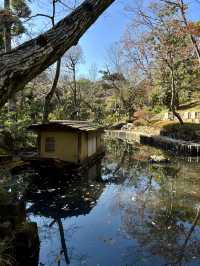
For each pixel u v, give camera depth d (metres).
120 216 7.85
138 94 42.53
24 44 1.89
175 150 20.61
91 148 15.42
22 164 11.16
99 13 2.15
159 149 22.55
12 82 1.76
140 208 8.53
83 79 47.97
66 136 12.52
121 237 6.51
